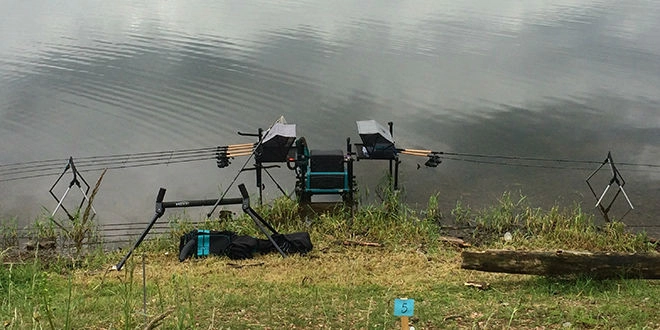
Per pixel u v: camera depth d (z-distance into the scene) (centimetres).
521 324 595
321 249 1027
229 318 614
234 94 1900
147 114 1755
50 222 1122
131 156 1502
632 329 574
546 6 3259
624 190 1284
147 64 2245
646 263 758
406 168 1413
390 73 2114
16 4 3509
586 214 1184
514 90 1947
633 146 1527
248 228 1113
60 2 3569
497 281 813
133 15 3155
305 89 1953
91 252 1040
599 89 1952
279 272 900
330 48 2431
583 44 2470
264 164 1477
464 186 1316
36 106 1830
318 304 678
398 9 3219
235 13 3166
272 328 582
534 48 2417
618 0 3412
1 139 1600
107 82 2042
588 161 1422
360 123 1287
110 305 654
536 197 1261
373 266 934
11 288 701
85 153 1520
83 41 2600
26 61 2295
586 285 747
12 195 1303
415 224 1142
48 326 545
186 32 2723
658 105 1814
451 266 929
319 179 1201
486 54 2342
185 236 1028
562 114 1750
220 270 915
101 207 1248
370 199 1265
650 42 2480
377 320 602
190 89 1950
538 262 766
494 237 1099
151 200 1276
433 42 2520
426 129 1648
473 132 1628
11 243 1090
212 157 1471
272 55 2336
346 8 3259
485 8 3225
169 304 660
